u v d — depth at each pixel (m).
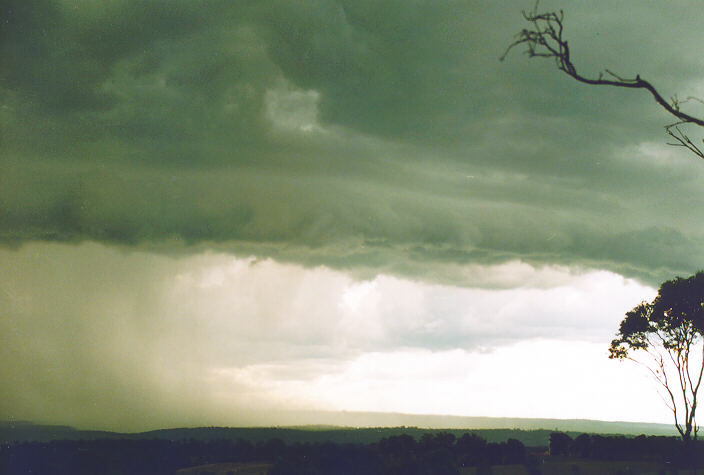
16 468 25.94
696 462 33.56
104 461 26.58
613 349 41.03
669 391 37.88
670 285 37.81
